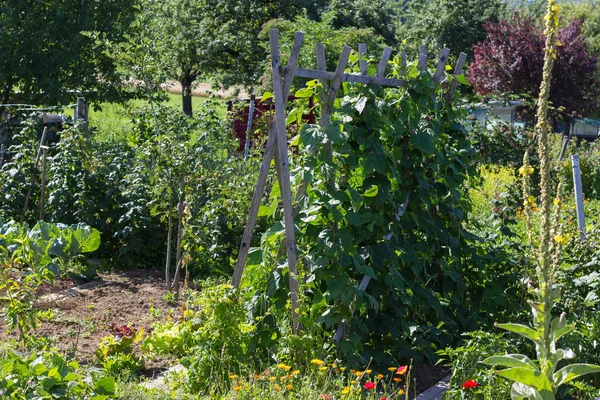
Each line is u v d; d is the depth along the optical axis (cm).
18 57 1973
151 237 900
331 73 529
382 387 534
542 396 368
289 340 516
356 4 2992
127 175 913
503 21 2906
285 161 514
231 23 2670
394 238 577
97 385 405
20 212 948
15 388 355
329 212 532
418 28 3612
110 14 2138
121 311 702
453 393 485
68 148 937
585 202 1301
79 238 750
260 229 890
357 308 545
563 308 595
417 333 595
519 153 1005
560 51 2716
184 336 584
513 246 680
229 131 1305
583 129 2942
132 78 2230
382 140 586
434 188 636
